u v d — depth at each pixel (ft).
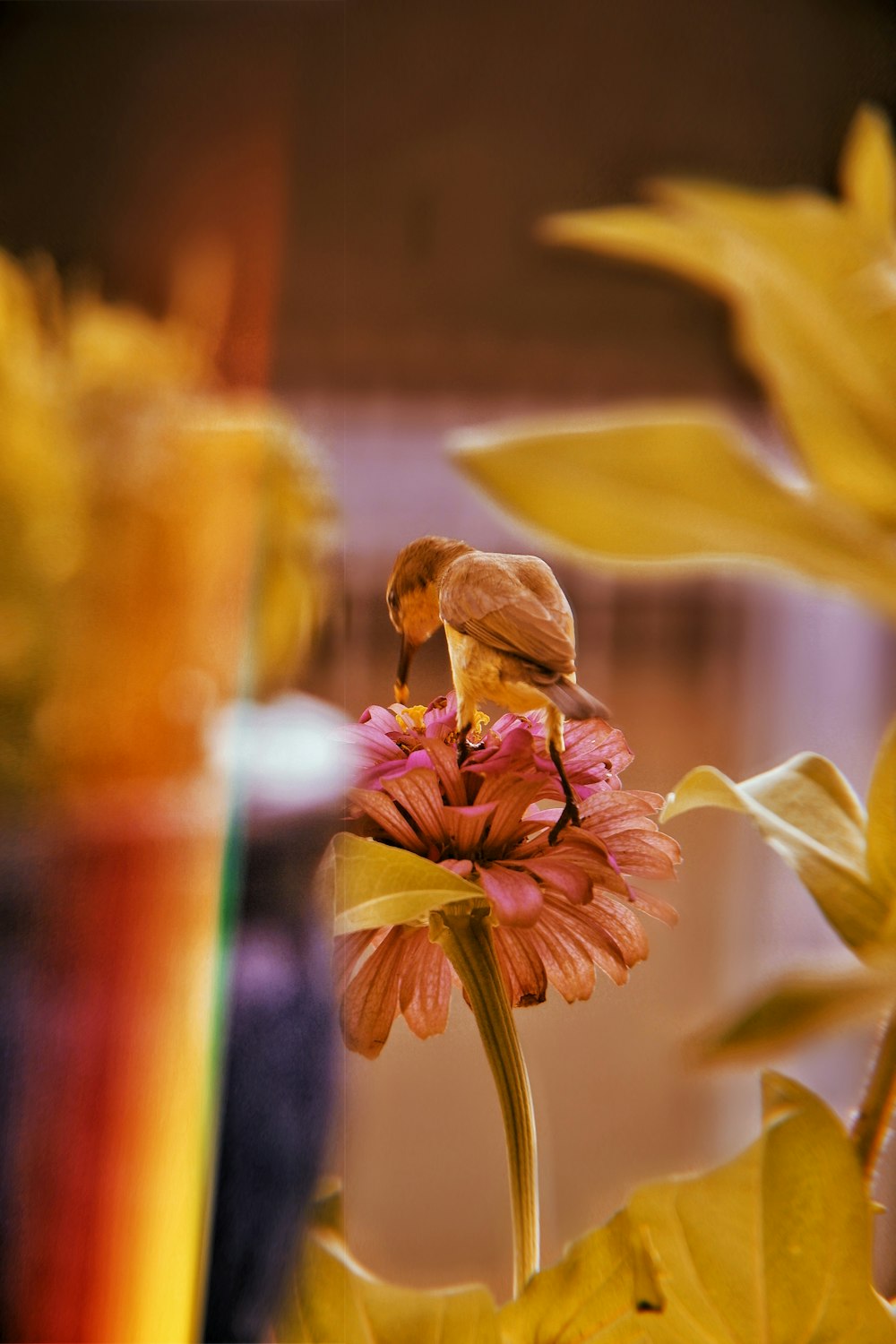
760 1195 1.99
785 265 1.99
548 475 1.90
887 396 1.96
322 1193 1.91
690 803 2.03
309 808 1.93
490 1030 2.01
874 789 1.93
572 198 3.88
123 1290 1.88
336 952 2.04
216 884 1.90
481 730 2.06
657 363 3.62
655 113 3.77
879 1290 2.07
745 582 2.72
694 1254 1.98
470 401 3.67
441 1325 1.94
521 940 2.03
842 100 3.62
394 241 3.73
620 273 3.71
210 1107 1.89
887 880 1.92
